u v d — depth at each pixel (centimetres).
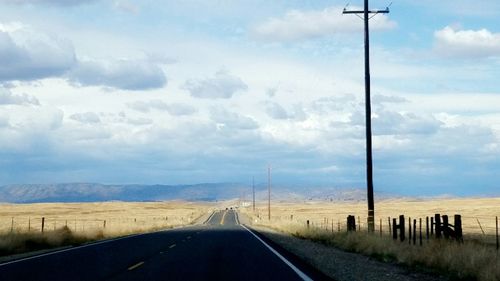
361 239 2692
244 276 1596
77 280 1491
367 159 3200
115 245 3116
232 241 3516
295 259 2170
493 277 1409
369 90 3247
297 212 13475
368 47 3272
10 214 12925
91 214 13412
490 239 2981
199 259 2177
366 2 3278
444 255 1761
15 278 1537
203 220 10212
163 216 12069
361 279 1514
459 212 9444
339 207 17312
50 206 18775
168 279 1521
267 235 4516
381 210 12212
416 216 8438
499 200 16138
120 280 1495
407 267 1841
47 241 3170
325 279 1525
